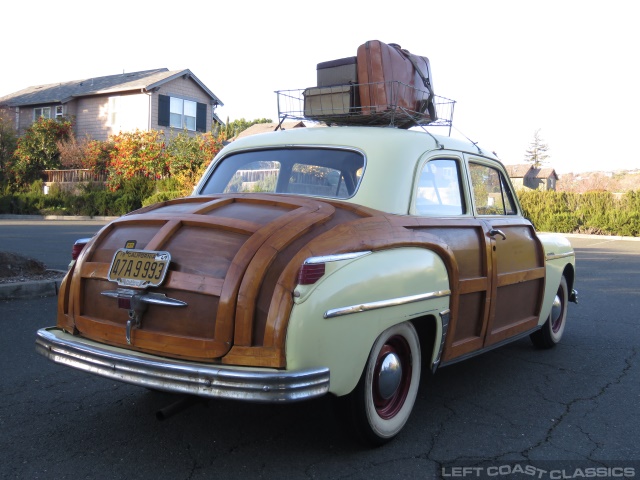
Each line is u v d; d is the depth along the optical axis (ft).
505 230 15.67
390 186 12.46
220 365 9.86
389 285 10.97
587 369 17.76
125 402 14.06
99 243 12.01
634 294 31.50
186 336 10.25
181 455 11.28
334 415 11.19
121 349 10.87
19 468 10.62
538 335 19.52
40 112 120.16
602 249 62.23
